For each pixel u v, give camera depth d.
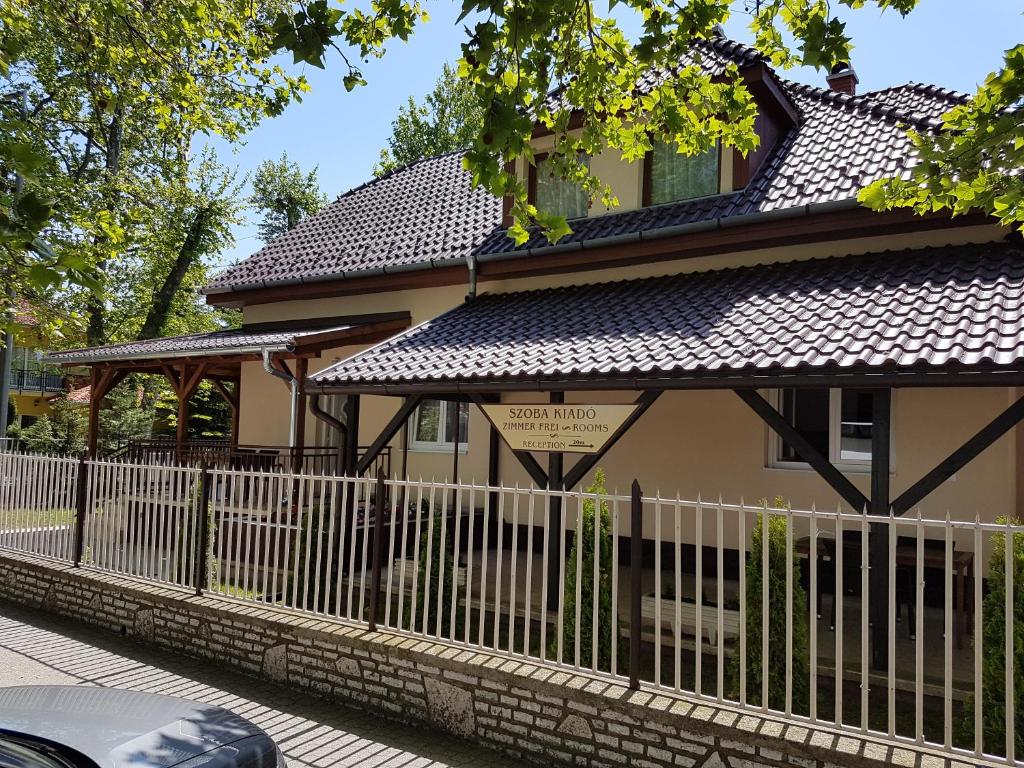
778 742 3.94
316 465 11.81
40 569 8.38
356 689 5.66
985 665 4.25
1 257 4.08
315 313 13.02
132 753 2.93
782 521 4.94
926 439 7.84
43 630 7.63
